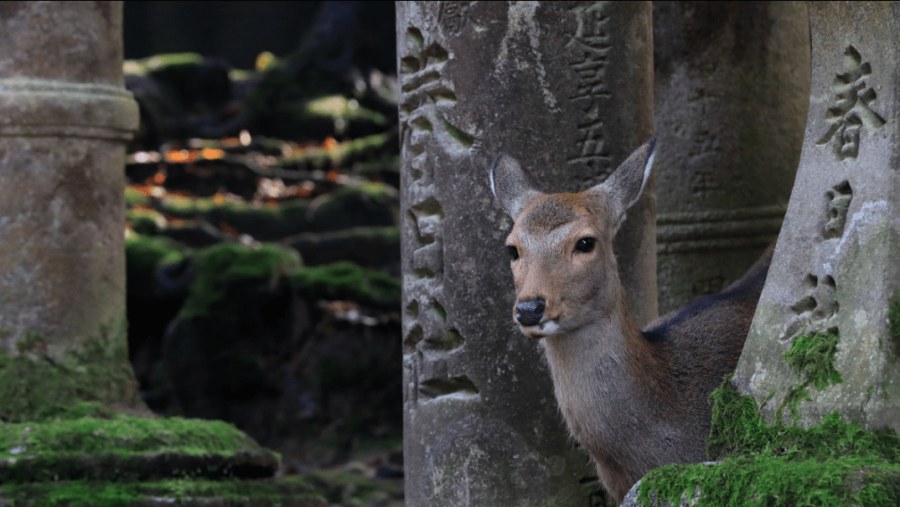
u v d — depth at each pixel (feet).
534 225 27.73
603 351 27.81
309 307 63.26
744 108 40.47
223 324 61.82
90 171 40.52
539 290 27.12
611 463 28.40
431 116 31.83
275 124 82.02
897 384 23.12
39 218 39.81
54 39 40.29
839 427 23.31
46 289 39.78
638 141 31.83
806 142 25.03
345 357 62.03
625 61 31.73
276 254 63.62
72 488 36.01
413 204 32.07
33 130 39.70
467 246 31.22
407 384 32.27
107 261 40.86
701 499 23.34
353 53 85.56
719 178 40.42
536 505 30.76
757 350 25.27
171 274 63.57
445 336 31.42
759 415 24.85
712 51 40.55
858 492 21.42
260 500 37.83
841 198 24.25
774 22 40.70
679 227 40.68
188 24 100.83
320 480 54.60
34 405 39.17
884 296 23.27
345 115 82.07
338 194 71.97
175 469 37.55
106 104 40.57
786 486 22.12
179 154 77.66
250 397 62.18
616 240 32.07
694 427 27.94
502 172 29.73
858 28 24.06
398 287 64.54
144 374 63.87
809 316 24.48
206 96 82.94
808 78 41.68
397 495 53.26
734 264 40.34
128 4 99.66
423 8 31.99
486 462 30.89
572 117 31.40
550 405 30.73
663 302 40.88
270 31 101.35
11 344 39.55
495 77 31.32
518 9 31.32
